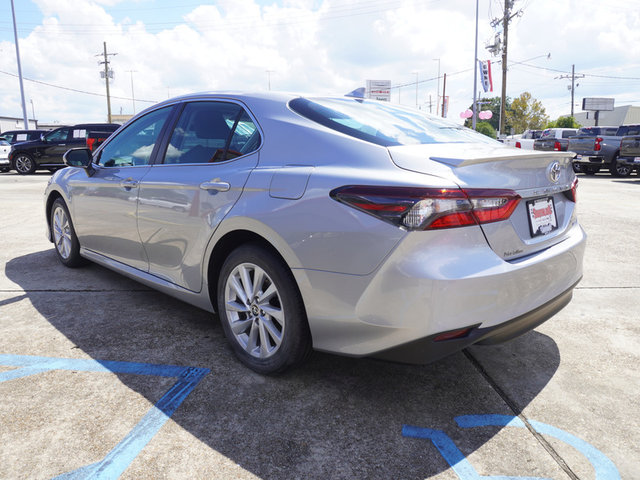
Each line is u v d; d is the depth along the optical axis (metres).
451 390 2.44
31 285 3.93
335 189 2.09
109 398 2.30
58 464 1.85
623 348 2.94
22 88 28.62
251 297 2.51
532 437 2.07
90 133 16.56
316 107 2.61
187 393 2.36
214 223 2.58
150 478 1.78
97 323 3.18
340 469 1.86
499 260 2.04
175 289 3.00
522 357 2.81
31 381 2.45
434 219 1.90
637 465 1.91
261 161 2.50
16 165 16.50
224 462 1.88
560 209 2.52
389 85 41.44
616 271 4.57
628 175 16.02
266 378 2.51
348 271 2.04
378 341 2.04
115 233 3.49
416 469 1.86
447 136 2.62
